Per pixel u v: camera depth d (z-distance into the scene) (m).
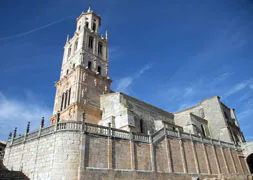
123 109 41.22
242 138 65.75
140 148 30.45
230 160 47.06
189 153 38.06
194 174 36.00
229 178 39.88
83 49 53.09
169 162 33.09
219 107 63.28
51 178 22.64
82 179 22.67
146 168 29.53
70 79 50.50
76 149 24.31
